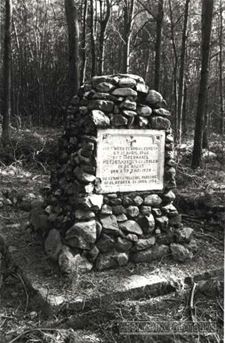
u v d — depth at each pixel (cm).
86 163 437
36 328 364
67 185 469
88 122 442
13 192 739
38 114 2230
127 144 457
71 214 448
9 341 349
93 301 388
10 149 1062
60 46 2545
